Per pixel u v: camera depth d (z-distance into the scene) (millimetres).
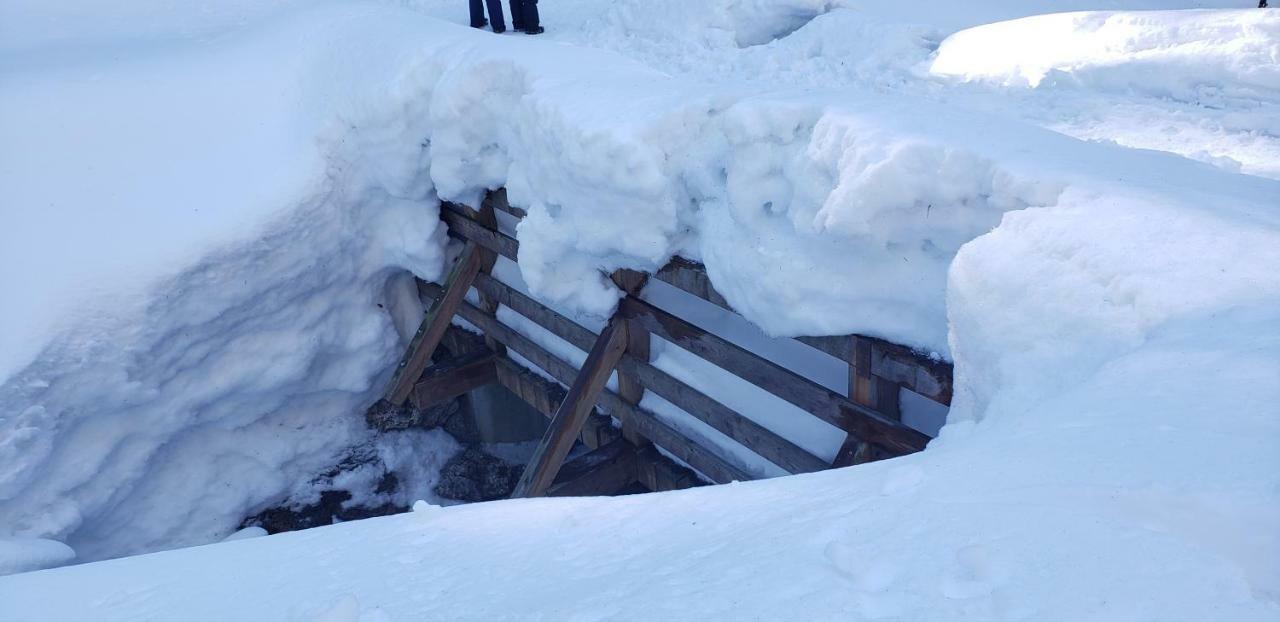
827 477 2672
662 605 1853
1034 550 1602
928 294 4344
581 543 2680
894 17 8117
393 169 8203
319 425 9539
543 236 6449
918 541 1771
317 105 8578
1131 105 5438
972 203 3951
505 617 2117
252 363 8578
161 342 7836
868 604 1594
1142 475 1736
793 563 1855
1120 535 1584
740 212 4988
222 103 8641
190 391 8242
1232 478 1612
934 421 4836
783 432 5938
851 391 4953
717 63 7609
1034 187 3527
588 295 6695
